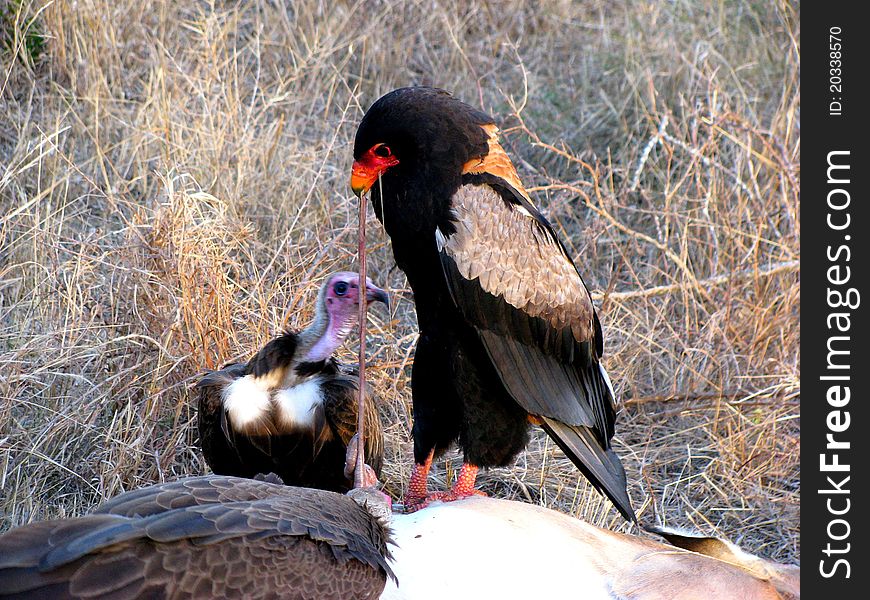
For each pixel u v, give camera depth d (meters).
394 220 8.11
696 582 7.13
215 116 12.36
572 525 7.41
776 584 7.47
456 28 15.35
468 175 8.04
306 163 12.29
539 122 14.48
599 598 6.95
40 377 9.60
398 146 7.92
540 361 8.37
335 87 14.14
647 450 10.40
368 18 15.16
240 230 10.55
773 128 12.95
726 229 11.89
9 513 8.55
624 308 11.22
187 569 5.72
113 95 13.16
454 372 8.27
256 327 9.83
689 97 14.12
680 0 16.11
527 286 8.13
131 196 11.86
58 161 11.73
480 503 7.51
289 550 6.04
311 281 10.21
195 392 9.52
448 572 6.86
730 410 10.67
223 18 14.08
